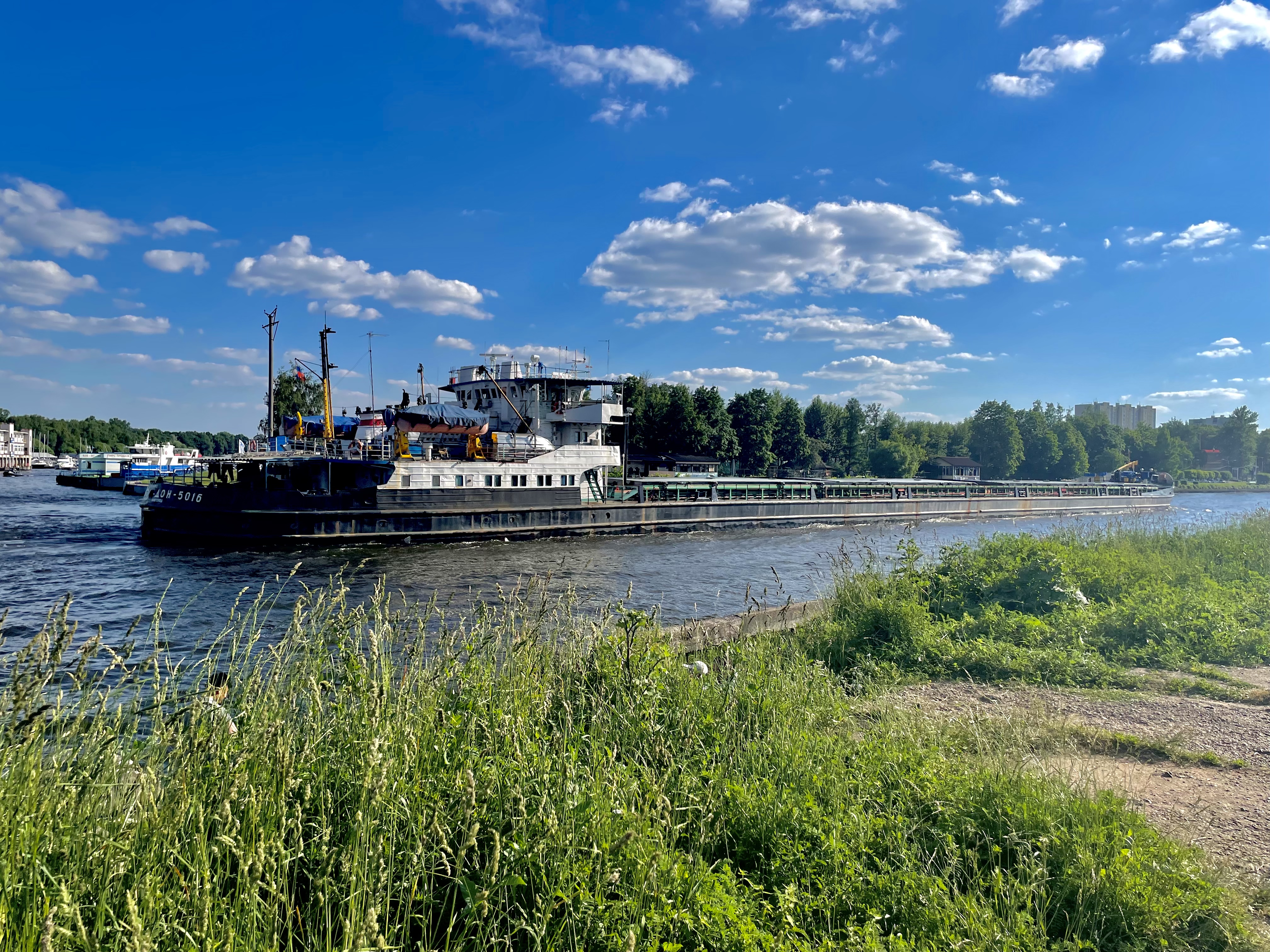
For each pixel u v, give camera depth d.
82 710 4.84
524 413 44.06
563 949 3.80
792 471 106.81
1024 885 4.57
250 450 37.41
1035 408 132.88
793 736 6.88
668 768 5.76
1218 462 167.88
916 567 17.47
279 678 6.34
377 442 38.75
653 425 87.81
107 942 3.37
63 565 27.50
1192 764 7.01
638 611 10.25
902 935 4.21
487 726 5.67
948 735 7.32
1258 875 4.85
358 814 4.06
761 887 4.45
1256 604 13.48
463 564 29.09
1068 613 13.48
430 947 3.72
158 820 4.10
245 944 3.42
